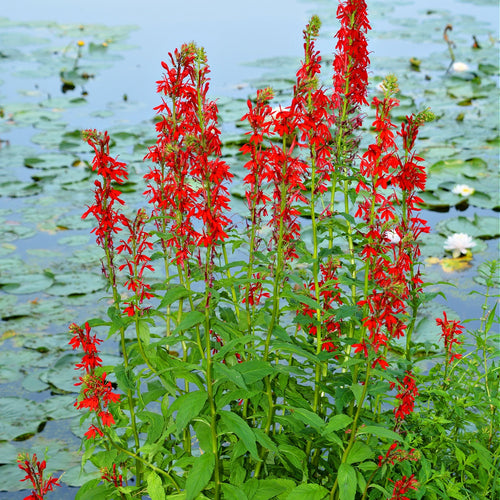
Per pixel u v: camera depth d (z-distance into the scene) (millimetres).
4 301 5117
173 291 2428
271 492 2510
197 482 2299
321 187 2707
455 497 2430
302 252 2674
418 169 2557
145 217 2586
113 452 2557
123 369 2576
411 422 2658
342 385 2568
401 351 2934
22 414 4035
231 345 2350
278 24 12734
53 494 3482
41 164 7348
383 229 2359
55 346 4641
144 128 8047
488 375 2863
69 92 9516
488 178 6910
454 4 14430
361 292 3326
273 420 2678
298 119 2348
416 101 8914
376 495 2488
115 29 12523
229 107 8539
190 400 2307
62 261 5668
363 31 2771
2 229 6129
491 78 9773
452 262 5539
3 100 9250
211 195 2379
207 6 14680
